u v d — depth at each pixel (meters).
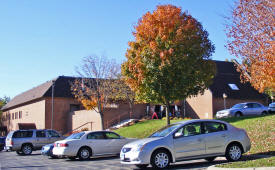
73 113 44.00
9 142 23.33
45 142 24.06
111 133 17.56
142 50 18.84
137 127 28.66
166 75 18.28
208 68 19.48
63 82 48.16
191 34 18.83
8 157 21.94
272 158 10.87
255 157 12.88
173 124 12.52
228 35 11.38
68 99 46.72
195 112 36.94
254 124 18.22
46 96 45.22
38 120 47.59
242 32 11.12
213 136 12.08
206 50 19.41
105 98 32.62
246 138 12.66
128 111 38.16
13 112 62.41
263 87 10.95
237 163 10.54
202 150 11.83
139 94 20.36
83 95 34.88
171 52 17.75
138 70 18.77
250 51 11.02
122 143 17.61
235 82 38.06
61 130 45.66
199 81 19.17
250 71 11.76
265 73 10.48
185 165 12.39
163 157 11.37
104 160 16.16
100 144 16.97
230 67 41.00
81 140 16.62
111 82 33.69
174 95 18.89
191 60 18.48
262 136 15.77
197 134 11.95
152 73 18.59
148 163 11.16
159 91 18.86
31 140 23.55
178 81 18.56
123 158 11.76
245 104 26.98
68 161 16.55
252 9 10.84
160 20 18.81
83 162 15.61
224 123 12.59
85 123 39.56
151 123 28.52
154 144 11.30
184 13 19.69
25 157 21.36
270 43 10.44
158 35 18.41
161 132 12.26
